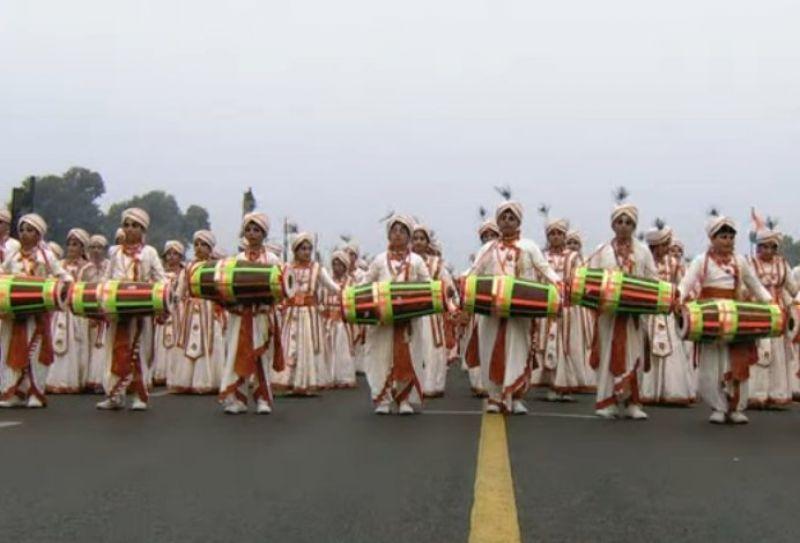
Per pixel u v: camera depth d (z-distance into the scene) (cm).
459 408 1084
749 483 587
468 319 1048
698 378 961
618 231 994
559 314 951
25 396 1069
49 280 1028
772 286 1250
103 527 471
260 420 924
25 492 549
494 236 1495
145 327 1041
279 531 464
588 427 872
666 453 705
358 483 577
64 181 7338
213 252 1455
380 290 961
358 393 1399
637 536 457
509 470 619
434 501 527
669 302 935
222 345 1370
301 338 1316
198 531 465
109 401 1034
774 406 1216
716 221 967
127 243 1091
